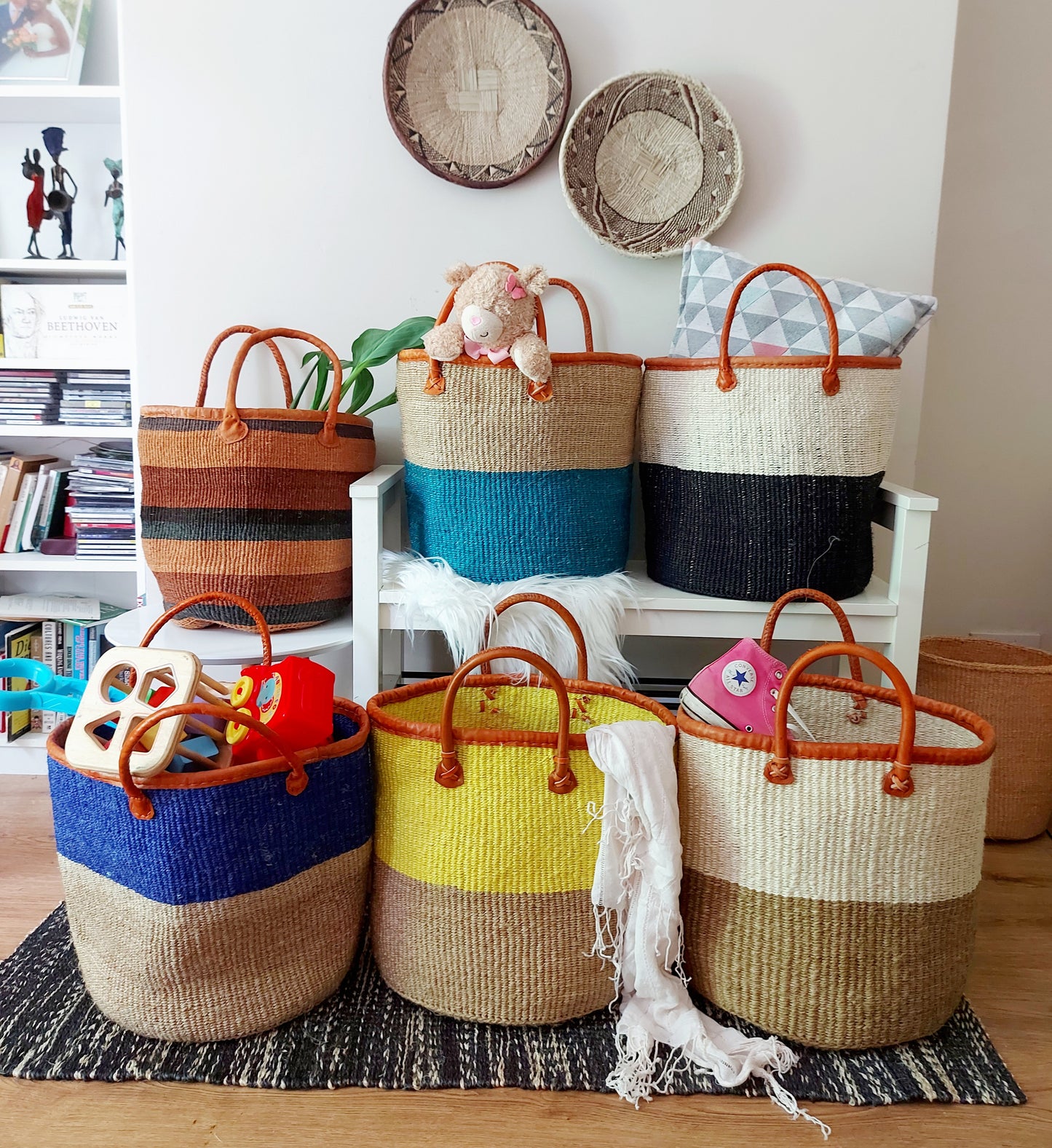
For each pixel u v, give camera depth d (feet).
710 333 5.00
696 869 3.65
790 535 4.41
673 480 4.68
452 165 5.41
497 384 4.32
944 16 5.34
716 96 5.38
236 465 4.55
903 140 5.45
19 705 4.07
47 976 3.89
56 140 6.30
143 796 3.18
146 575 5.96
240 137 5.50
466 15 5.28
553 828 3.51
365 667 4.60
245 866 3.30
